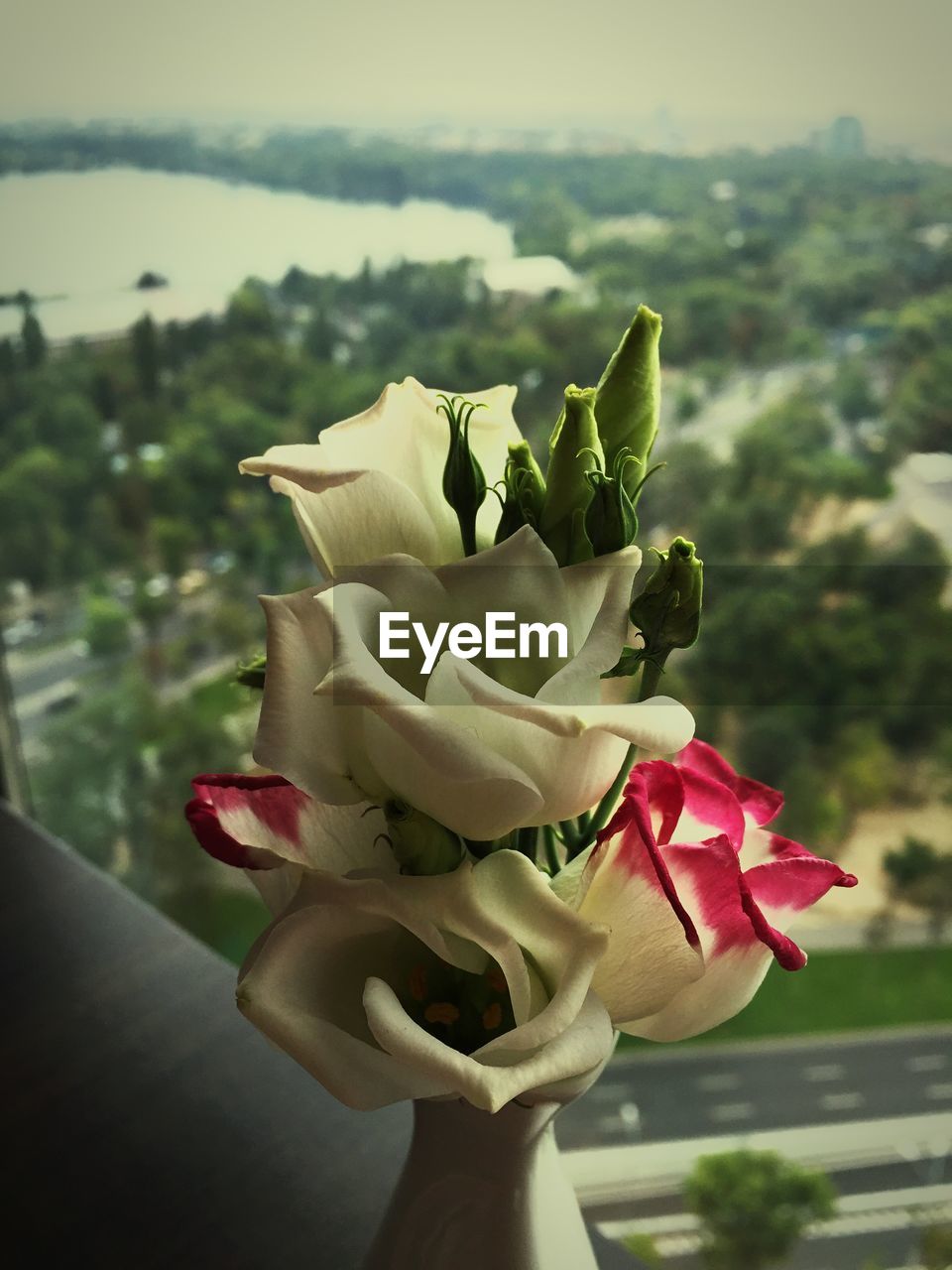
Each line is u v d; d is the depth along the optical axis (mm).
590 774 220
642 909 229
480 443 264
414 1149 272
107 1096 422
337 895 231
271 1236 368
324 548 252
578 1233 275
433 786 218
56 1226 377
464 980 253
